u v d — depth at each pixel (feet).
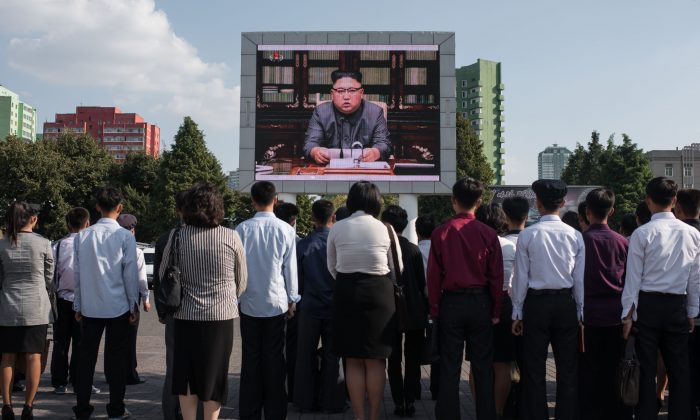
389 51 80.79
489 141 461.78
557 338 15.83
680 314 15.66
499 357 17.53
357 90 80.18
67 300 22.17
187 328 14.07
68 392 22.41
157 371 26.96
